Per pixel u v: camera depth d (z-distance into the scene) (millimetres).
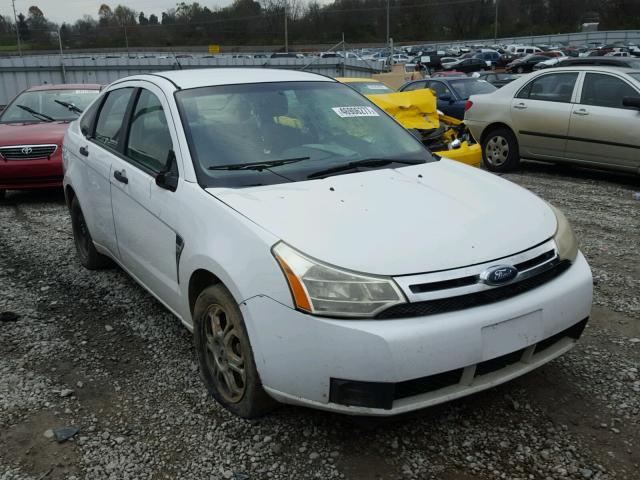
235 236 2691
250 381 2670
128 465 2635
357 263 2406
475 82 13734
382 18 103125
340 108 3939
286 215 2709
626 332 3715
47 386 3273
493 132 9398
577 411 2910
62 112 8953
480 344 2428
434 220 2723
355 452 2660
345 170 3342
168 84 3732
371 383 2342
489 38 101062
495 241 2627
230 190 3012
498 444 2688
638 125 7574
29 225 6828
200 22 100188
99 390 3230
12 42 99750
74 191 4809
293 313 2410
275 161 3314
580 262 2914
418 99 8930
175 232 3150
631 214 6562
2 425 2936
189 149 3248
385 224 2652
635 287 4445
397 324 2334
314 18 100062
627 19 92188
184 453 2701
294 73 4215
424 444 2701
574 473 2498
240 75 3977
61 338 3848
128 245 3902
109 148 4246
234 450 2705
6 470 2617
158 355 3602
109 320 4102
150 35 101562
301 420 2887
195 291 3100
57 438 2818
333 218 2686
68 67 40531
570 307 2711
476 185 3250
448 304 2420
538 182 8414
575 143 8305
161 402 3102
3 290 4711
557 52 47844
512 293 2564
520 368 2635
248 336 2598
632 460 2562
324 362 2369
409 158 3668
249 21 98688
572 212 6684
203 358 3100
